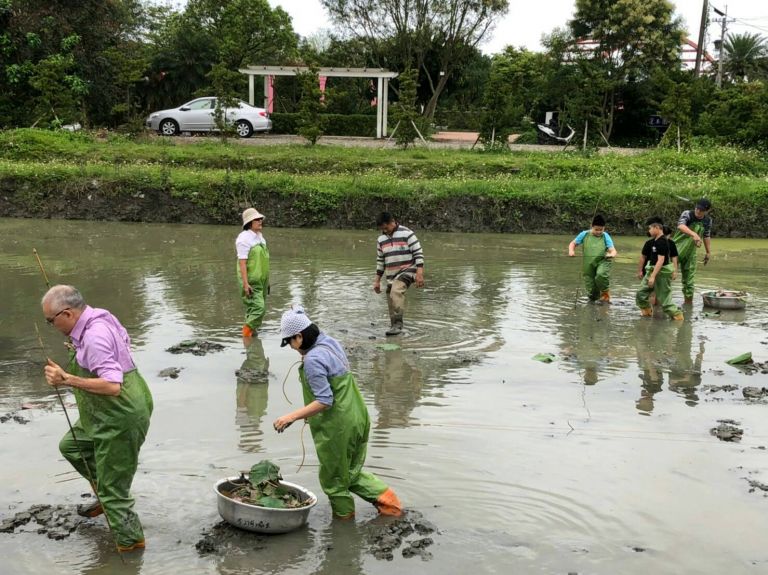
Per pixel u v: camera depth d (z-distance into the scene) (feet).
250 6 132.26
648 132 139.13
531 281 46.65
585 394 26.43
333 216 68.80
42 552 16.15
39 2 100.83
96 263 49.01
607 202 68.59
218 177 70.85
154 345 31.50
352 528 17.33
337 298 40.73
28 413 24.04
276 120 119.14
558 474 20.12
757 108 101.45
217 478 19.69
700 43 133.69
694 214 40.91
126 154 82.02
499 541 16.83
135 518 16.31
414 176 80.02
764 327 35.99
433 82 152.66
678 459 21.15
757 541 16.92
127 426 15.80
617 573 15.64
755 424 23.80
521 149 103.96
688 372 29.01
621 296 42.91
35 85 94.27
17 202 69.67
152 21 147.43
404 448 21.67
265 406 24.88
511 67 146.51
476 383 27.48
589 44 142.61
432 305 39.86
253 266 32.24
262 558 16.05
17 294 39.86
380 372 28.60
